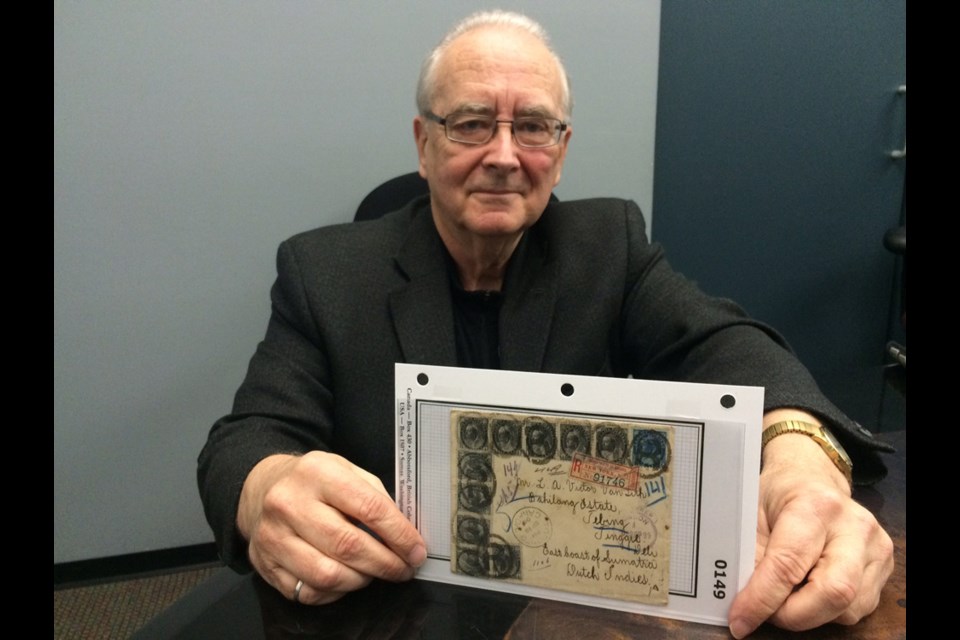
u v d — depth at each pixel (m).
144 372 1.27
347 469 0.46
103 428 1.26
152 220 1.21
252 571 0.48
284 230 1.28
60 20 1.10
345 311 0.77
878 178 1.55
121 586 1.31
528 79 0.73
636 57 1.38
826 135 1.50
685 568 0.40
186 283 1.25
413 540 0.44
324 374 0.76
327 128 1.25
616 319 0.89
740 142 1.47
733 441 0.39
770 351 0.66
